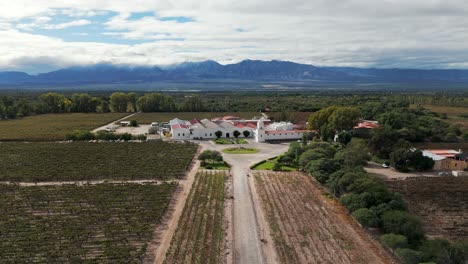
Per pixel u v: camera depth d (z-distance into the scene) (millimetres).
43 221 76250
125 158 129250
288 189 100312
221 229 74625
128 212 81688
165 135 183625
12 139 165000
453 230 76750
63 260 61906
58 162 122812
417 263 61688
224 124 184625
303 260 64062
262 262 63250
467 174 115125
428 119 199375
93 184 99938
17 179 105000
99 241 68375
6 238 69000
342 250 67750
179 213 82562
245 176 112000
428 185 100812
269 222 78812
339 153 125688
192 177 110062
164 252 65688
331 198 93625
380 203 80250
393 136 136250
